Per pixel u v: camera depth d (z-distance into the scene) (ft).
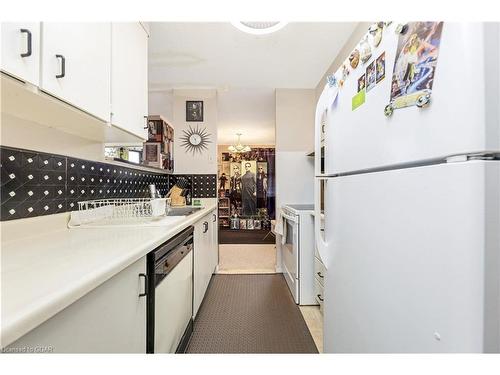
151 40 7.40
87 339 2.19
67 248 3.00
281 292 8.80
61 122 4.07
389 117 2.33
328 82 3.86
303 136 11.17
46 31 2.80
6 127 3.53
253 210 24.18
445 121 1.74
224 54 8.21
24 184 3.77
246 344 5.82
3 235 3.42
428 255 1.87
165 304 3.93
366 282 2.74
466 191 1.59
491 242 1.54
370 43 2.67
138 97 5.26
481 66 1.55
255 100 12.59
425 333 1.89
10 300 1.68
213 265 10.10
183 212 7.64
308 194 11.18
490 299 1.54
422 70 1.94
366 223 2.75
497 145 1.54
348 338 3.20
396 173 2.24
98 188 5.74
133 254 2.81
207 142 11.11
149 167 8.35
